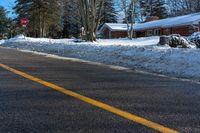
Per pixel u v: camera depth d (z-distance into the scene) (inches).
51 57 687.7
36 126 206.1
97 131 197.2
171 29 2102.6
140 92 307.0
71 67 496.4
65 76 396.2
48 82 349.4
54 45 981.8
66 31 3299.7
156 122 214.2
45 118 221.9
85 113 233.5
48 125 207.8
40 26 2532.0
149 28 2268.7
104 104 258.1
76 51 791.1
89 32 1318.9
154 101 271.6
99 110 241.1
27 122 213.8
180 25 1975.9
